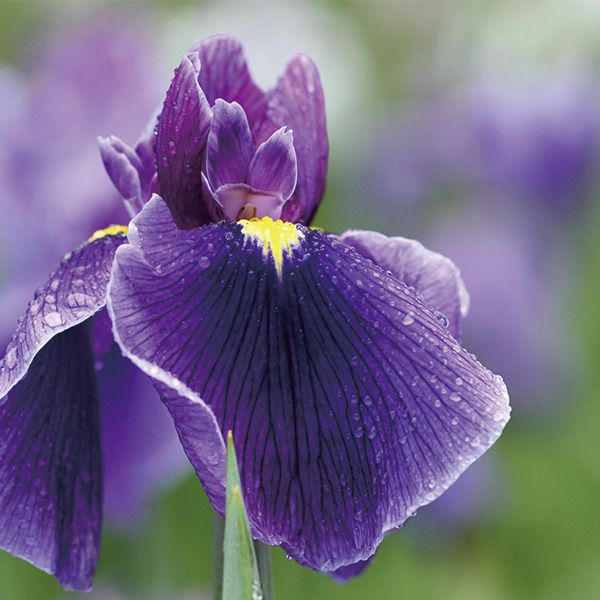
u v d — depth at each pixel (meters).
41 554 0.65
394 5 1.68
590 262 1.38
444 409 0.64
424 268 0.69
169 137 0.66
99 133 1.08
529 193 1.47
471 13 1.65
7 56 1.52
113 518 0.88
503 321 1.33
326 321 0.65
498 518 1.12
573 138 1.48
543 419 1.27
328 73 1.52
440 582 1.08
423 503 0.64
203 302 0.64
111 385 0.82
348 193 1.52
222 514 0.63
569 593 1.09
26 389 0.66
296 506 0.63
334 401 0.64
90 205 1.01
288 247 0.66
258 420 0.64
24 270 1.01
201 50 0.68
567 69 1.56
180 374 0.63
